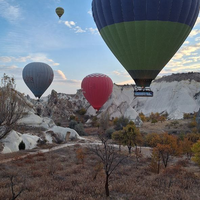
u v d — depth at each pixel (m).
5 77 19.23
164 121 90.38
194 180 18.44
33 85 58.97
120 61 28.30
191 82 142.12
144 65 26.61
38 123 52.50
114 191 14.59
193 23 25.94
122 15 24.56
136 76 27.58
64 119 109.00
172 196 13.41
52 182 16.58
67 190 14.89
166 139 33.84
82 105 132.88
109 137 58.50
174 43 25.47
